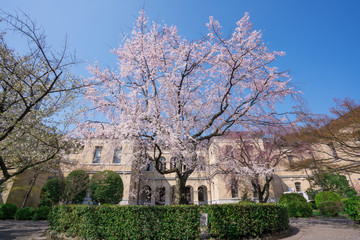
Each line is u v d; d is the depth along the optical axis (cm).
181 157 880
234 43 899
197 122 1052
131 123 740
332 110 835
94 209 709
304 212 1388
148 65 877
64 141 866
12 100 885
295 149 1215
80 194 1691
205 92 1017
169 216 676
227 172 1545
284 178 2422
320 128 864
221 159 1370
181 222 670
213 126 1082
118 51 919
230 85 898
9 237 834
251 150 1596
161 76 896
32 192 1788
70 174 1677
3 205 1492
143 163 1090
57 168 1933
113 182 1686
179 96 887
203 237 689
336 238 710
